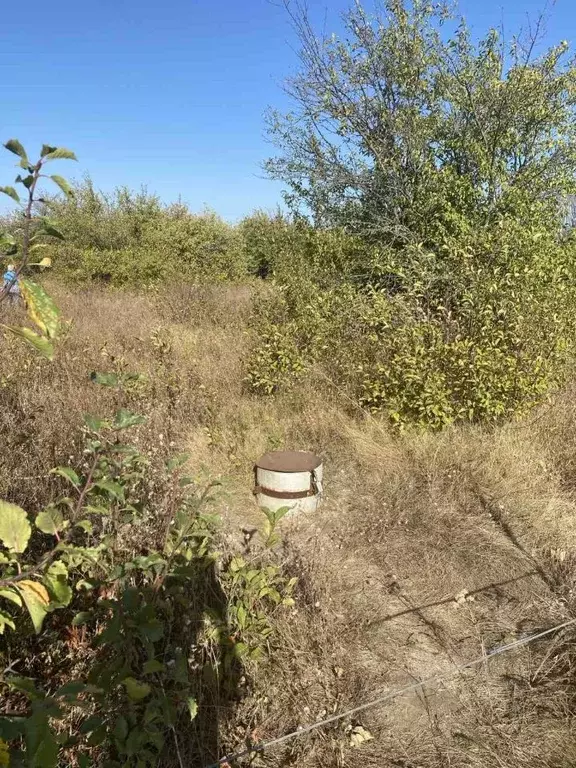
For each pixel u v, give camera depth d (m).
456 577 3.44
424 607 3.18
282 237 9.62
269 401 5.84
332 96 8.73
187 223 16.48
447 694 2.60
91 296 12.54
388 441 5.05
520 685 2.66
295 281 7.69
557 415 5.22
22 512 1.37
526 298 5.44
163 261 15.23
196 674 2.27
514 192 7.29
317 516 4.08
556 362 5.53
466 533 3.86
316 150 9.06
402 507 4.14
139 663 2.16
